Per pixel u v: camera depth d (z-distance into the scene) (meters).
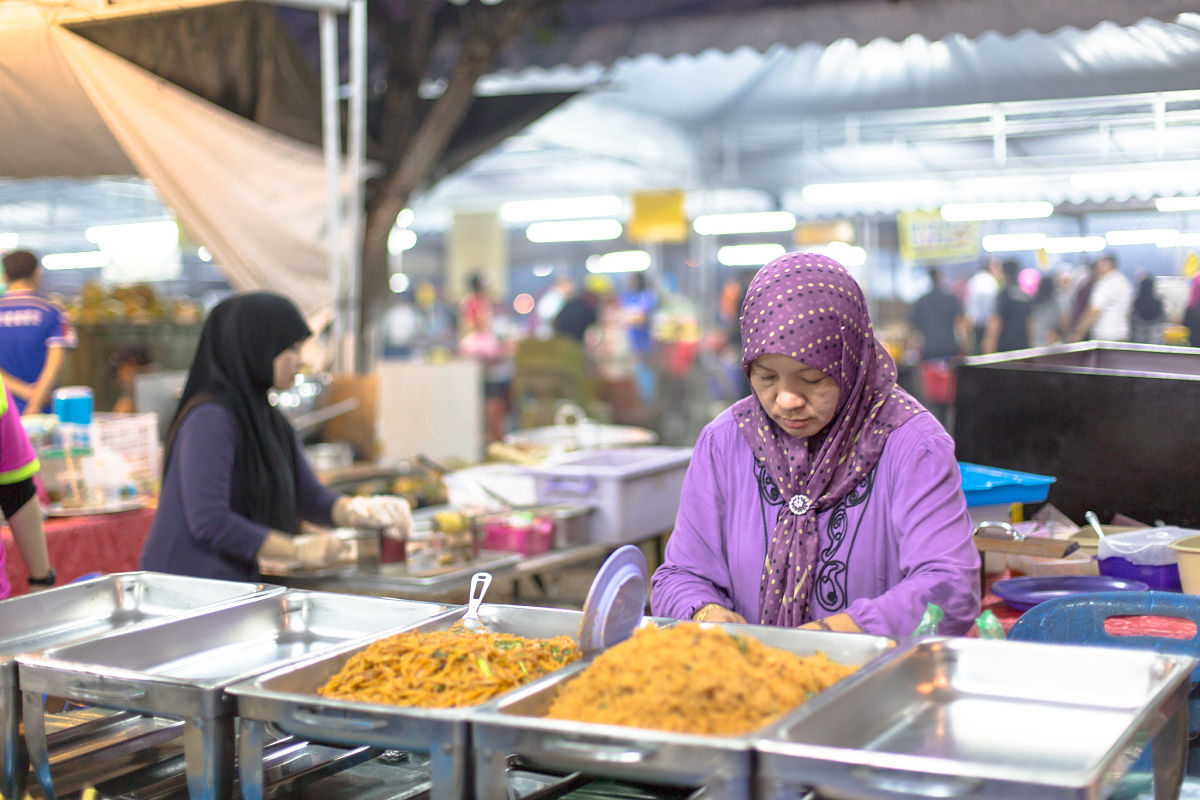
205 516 2.74
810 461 1.84
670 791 1.47
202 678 1.68
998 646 1.43
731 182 10.59
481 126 6.73
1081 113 8.22
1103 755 1.09
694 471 1.95
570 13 6.37
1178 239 8.17
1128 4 5.28
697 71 8.47
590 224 15.36
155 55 4.67
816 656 1.45
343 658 1.57
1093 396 2.78
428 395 5.39
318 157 4.93
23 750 1.59
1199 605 1.78
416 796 1.51
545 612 1.75
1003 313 9.14
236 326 2.88
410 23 6.23
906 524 1.73
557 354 9.92
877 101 8.87
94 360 6.36
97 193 11.45
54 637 1.92
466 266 14.80
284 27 5.13
